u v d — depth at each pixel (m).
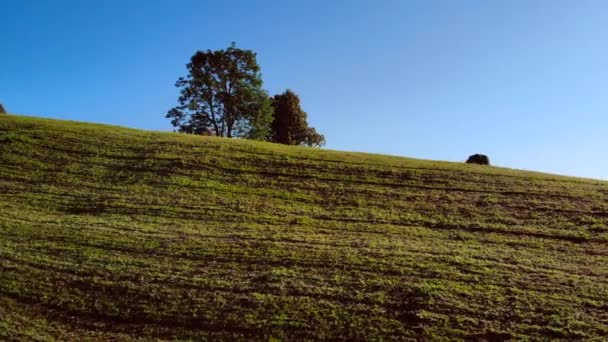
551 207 24.41
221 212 22.81
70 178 26.97
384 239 19.86
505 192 26.78
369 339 12.90
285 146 36.94
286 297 14.77
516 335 13.00
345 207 24.17
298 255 17.73
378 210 23.84
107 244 18.45
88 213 22.23
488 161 38.12
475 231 21.28
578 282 15.96
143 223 21.02
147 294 14.88
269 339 12.94
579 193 26.73
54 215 21.78
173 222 21.28
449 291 15.17
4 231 19.36
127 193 24.94
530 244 19.80
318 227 21.33
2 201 23.27
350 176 28.95
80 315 13.98
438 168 31.25
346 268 16.73
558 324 13.45
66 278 15.77
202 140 36.00
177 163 29.83
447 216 23.08
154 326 13.48
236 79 65.38
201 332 13.23
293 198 25.33
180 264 16.94
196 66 65.31
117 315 13.95
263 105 65.31
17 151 30.77
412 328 13.32
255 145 35.56
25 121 38.09
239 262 17.19
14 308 14.12
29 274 15.91
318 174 29.12
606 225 21.95
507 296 14.93
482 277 16.22
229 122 66.00
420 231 21.16
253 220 21.95
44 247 18.03
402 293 15.05
